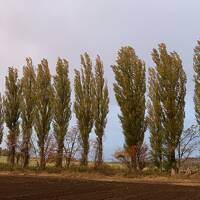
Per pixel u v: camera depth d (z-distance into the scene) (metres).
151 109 68.81
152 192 38.09
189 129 66.19
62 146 74.00
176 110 66.19
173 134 65.50
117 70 69.75
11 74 80.31
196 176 60.19
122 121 68.38
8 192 36.59
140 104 68.44
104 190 39.38
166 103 66.19
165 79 67.06
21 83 80.00
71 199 32.09
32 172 67.56
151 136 68.06
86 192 37.31
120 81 69.19
